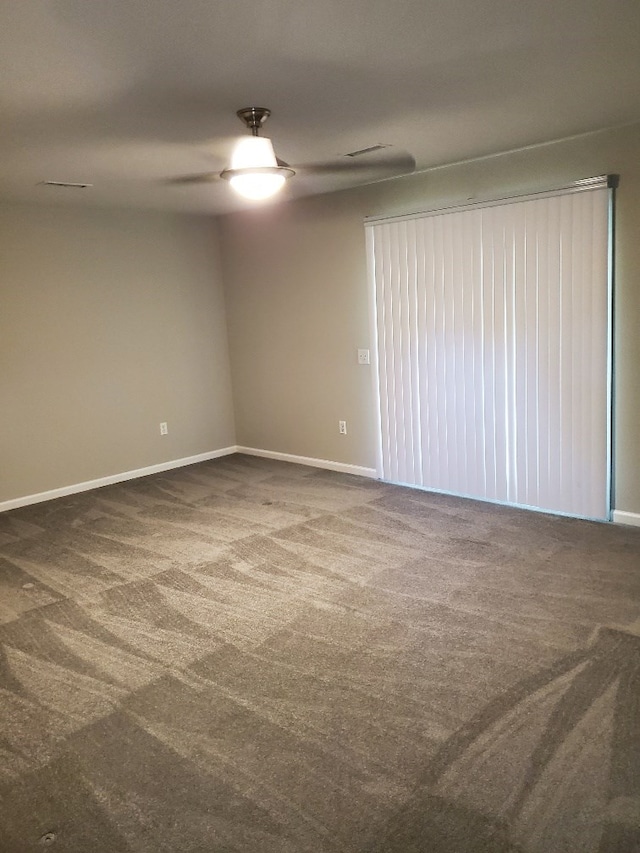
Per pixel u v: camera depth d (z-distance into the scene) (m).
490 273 4.37
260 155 3.14
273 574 3.72
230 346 6.51
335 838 1.92
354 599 3.37
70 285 5.37
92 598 3.53
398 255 4.86
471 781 2.11
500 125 3.54
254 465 6.16
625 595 3.25
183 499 5.21
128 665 2.87
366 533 4.27
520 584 3.43
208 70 2.52
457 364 4.67
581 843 1.86
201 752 2.31
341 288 5.38
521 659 2.76
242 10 2.04
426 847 1.87
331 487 5.32
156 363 6.00
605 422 4.05
